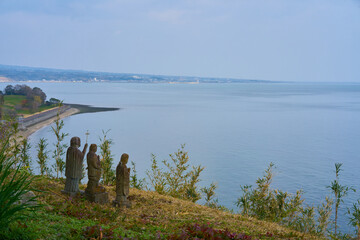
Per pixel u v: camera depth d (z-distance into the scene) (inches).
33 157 1561.3
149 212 489.7
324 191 2527.1
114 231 327.3
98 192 495.8
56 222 319.9
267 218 647.8
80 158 494.3
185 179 783.1
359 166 3550.7
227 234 359.3
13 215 268.7
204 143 4795.8
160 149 4308.6
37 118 6048.2
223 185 2593.5
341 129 6491.1
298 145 4788.4
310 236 518.0
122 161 506.9
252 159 3777.1
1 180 252.2
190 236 346.6
